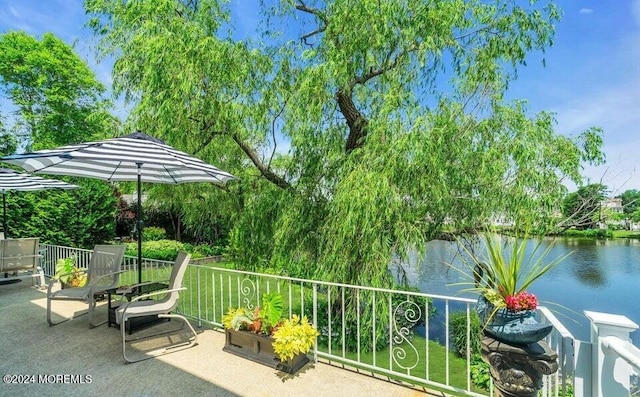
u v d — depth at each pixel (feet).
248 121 16.43
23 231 29.35
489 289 6.45
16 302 15.97
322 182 16.49
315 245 16.83
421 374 13.62
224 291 24.50
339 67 14.99
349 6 15.05
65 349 10.64
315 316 10.37
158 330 12.38
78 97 44.37
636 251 38.58
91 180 33.40
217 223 28.73
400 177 13.41
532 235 14.40
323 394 8.25
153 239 45.39
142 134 11.79
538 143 15.24
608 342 5.74
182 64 14.55
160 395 8.07
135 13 15.56
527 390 5.95
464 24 15.64
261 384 8.69
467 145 14.82
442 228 15.70
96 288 12.96
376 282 13.91
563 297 28.19
